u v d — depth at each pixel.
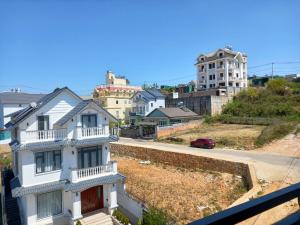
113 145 39.09
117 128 52.56
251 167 23.20
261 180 21.03
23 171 17.81
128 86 79.44
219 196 20.72
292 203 15.57
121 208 20.58
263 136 35.06
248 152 30.59
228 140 36.38
